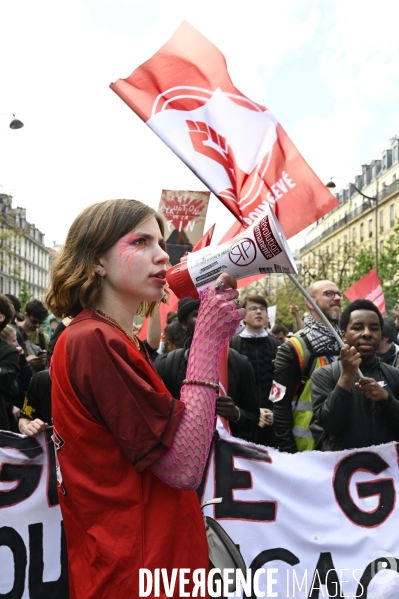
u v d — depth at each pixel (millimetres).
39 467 2721
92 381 1457
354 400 3033
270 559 2684
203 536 1601
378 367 3232
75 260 1611
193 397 1509
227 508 2719
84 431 1480
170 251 5254
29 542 2670
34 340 6848
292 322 40344
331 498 2740
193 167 3613
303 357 3803
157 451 1437
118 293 1640
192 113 3668
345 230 66812
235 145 3697
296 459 2773
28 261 88938
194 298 1789
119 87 3641
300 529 2707
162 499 1507
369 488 2752
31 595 2643
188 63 3697
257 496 2732
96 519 1471
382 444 2781
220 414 3012
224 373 3158
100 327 1508
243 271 1739
